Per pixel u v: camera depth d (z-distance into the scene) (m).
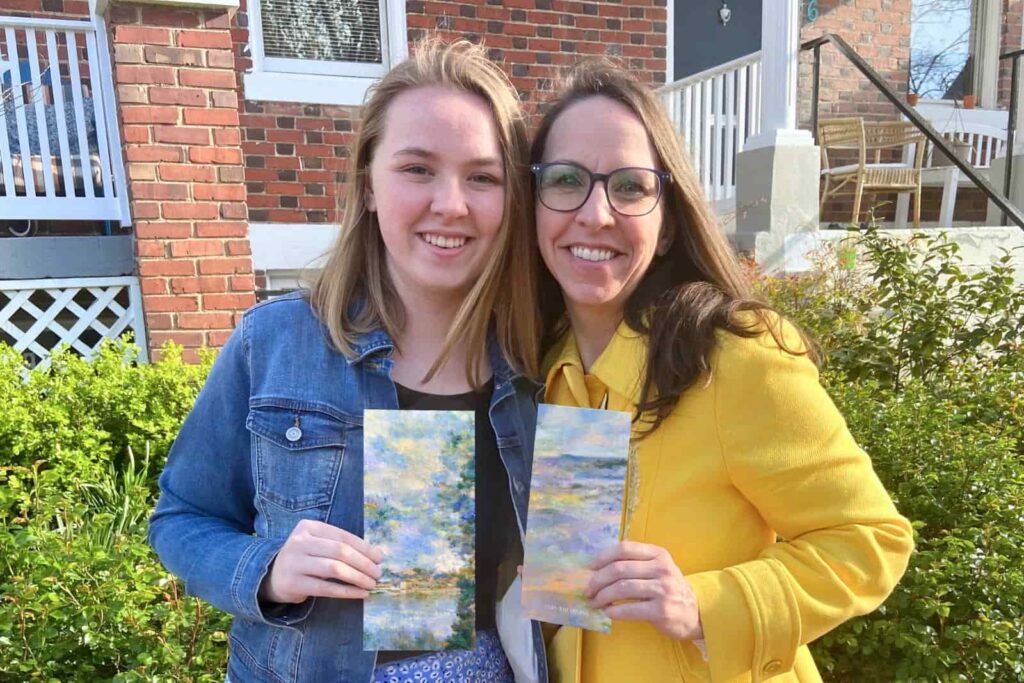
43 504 2.53
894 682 2.10
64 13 5.21
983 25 7.60
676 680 1.26
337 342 1.34
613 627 1.31
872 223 4.05
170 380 3.70
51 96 5.01
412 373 1.40
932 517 2.41
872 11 7.06
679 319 1.30
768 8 5.51
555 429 1.27
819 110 7.00
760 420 1.24
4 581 2.24
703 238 1.44
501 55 6.16
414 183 1.30
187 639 2.13
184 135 4.14
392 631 1.23
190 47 4.11
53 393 3.53
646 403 1.29
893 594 2.10
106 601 2.12
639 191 1.34
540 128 1.46
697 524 1.27
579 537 1.24
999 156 7.29
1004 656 2.03
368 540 1.23
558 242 1.37
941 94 7.66
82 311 4.51
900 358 3.65
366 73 5.99
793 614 1.18
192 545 1.28
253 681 1.30
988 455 2.47
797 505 1.24
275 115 5.65
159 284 4.18
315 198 5.80
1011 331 3.59
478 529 1.36
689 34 7.09
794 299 4.02
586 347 1.50
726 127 6.21
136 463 3.48
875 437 2.59
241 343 1.37
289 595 1.18
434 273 1.32
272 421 1.30
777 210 5.42
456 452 1.26
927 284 3.70
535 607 1.25
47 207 4.60
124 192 4.65
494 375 1.43
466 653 1.31
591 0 6.35
